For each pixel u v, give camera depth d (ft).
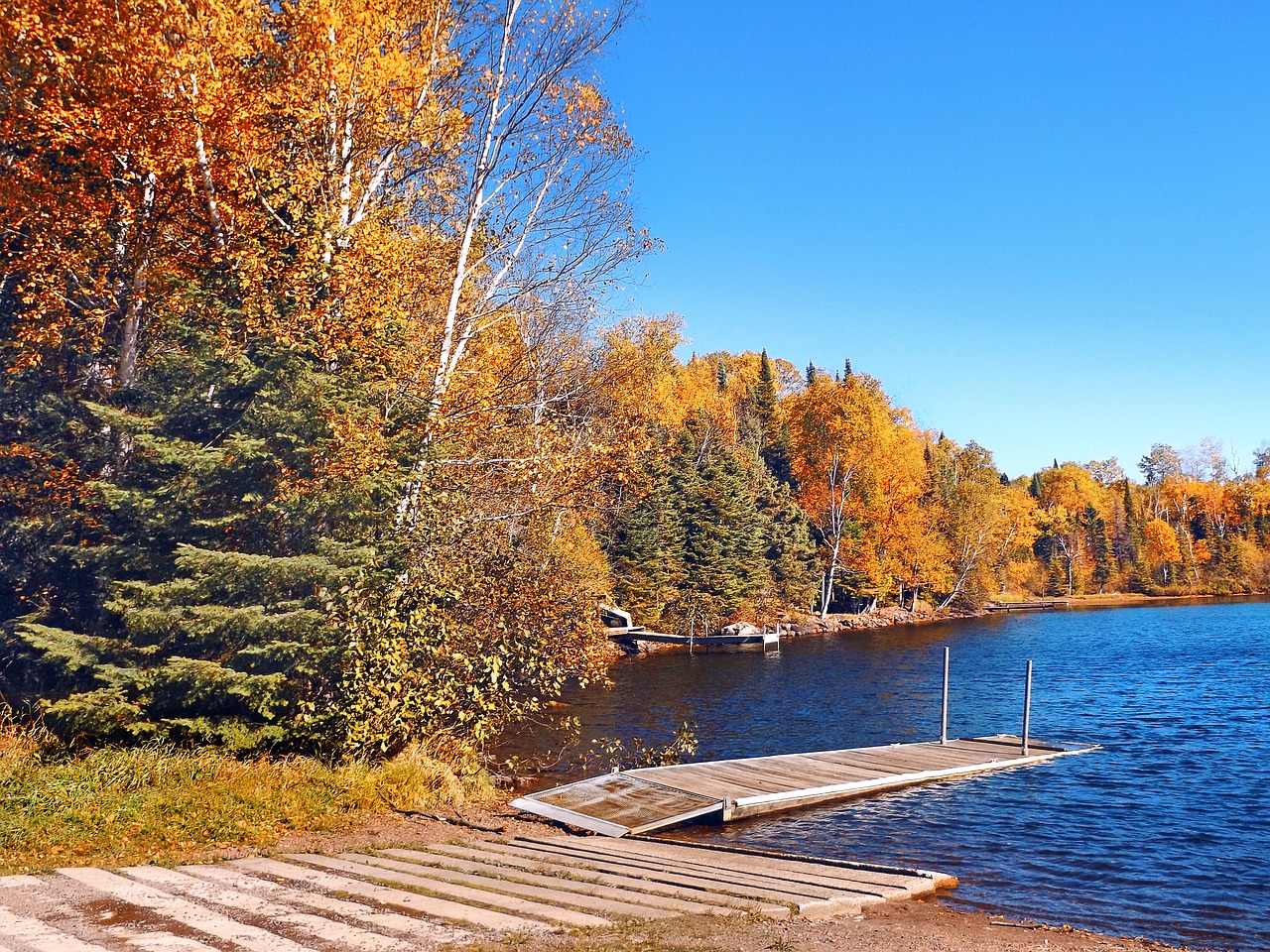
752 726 69.51
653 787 44.45
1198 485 364.38
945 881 32.01
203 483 39.01
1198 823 42.29
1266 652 132.05
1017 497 304.09
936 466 261.24
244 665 38.27
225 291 44.73
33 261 45.11
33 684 43.32
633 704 79.61
